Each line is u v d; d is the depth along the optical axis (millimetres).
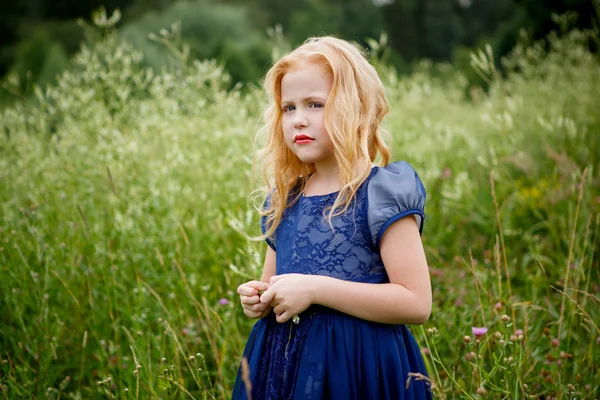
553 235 3201
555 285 2910
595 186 3410
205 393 1982
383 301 1566
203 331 2625
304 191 1790
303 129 1667
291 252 1721
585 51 5309
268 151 1869
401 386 1603
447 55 36094
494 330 2324
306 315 1648
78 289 2781
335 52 1702
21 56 12734
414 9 36562
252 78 10961
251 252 2311
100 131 3461
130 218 2963
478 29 36406
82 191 3188
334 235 1645
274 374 1676
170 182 3168
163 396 2176
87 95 3648
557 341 2162
